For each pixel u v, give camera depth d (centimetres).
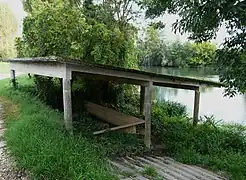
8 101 797
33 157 353
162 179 390
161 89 1981
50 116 577
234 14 334
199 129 798
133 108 1015
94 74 562
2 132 511
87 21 910
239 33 376
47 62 559
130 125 675
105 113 809
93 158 389
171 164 520
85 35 848
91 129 669
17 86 961
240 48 380
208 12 334
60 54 837
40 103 718
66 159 351
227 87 427
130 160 507
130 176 387
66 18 843
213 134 723
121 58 933
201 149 638
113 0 1054
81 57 845
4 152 411
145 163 493
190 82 777
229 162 552
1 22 2642
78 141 448
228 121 1091
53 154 354
